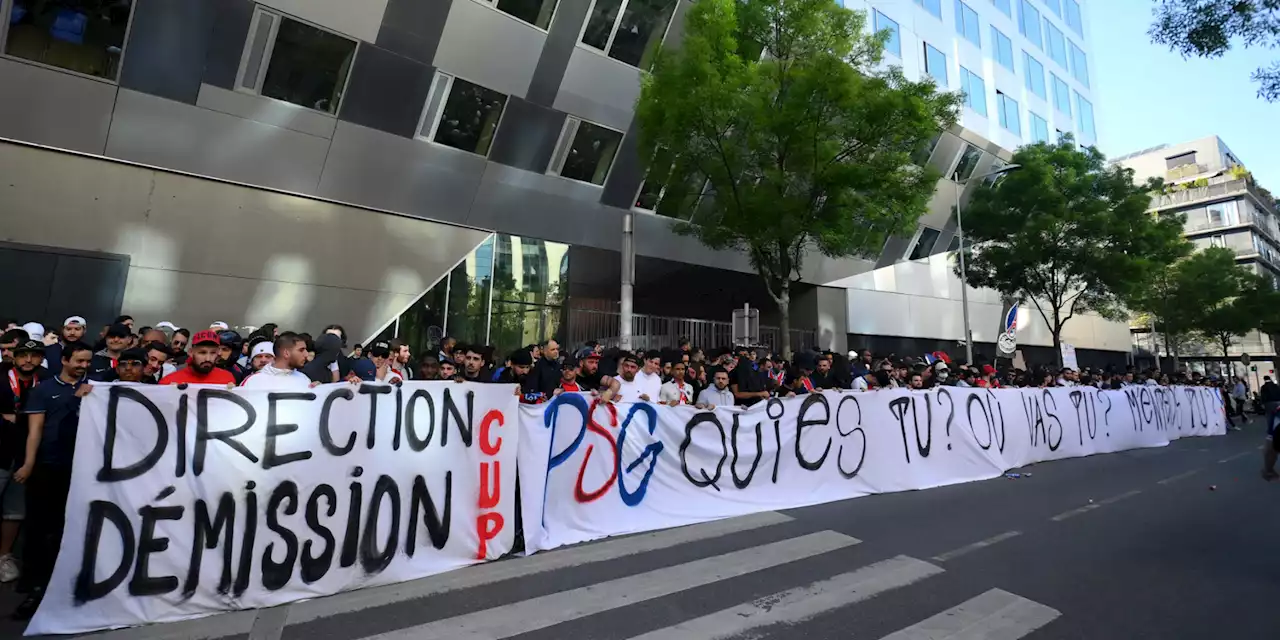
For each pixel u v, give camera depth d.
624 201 17.05
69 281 10.84
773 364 11.39
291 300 12.96
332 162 13.04
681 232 14.65
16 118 10.36
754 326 12.03
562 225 16.39
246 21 11.38
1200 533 6.53
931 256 26.52
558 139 15.47
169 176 11.66
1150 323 40.38
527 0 13.66
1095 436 13.20
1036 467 10.97
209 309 12.12
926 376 11.17
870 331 24.17
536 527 5.71
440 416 5.28
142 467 4.03
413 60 12.98
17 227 10.47
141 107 11.12
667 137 12.25
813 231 12.45
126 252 11.34
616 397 7.04
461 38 13.23
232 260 12.31
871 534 6.36
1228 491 8.88
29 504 4.36
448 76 13.53
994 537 6.29
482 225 15.23
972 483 9.34
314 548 4.51
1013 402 11.09
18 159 10.45
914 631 4.03
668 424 6.91
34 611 4.08
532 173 15.42
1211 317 33.53
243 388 4.45
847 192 12.19
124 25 10.64
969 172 25.83
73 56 10.48
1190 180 61.84
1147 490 8.91
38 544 4.34
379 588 4.70
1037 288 22.31
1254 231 56.53
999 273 22.05
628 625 4.08
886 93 11.55
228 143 11.98
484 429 5.52
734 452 7.36
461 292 14.95
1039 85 30.33
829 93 11.23
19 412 4.58
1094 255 20.30
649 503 6.64
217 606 4.12
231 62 11.52
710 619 4.19
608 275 18.28
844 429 8.34
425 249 14.47
